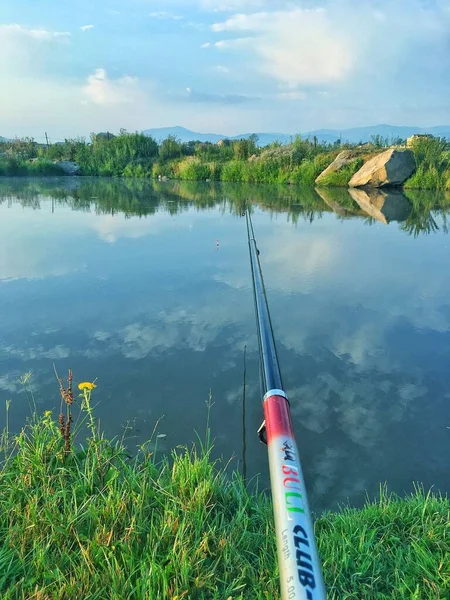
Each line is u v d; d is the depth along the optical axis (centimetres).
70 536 49
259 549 51
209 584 44
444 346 116
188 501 55
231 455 73
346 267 192
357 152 638
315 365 105
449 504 60
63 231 266
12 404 86
